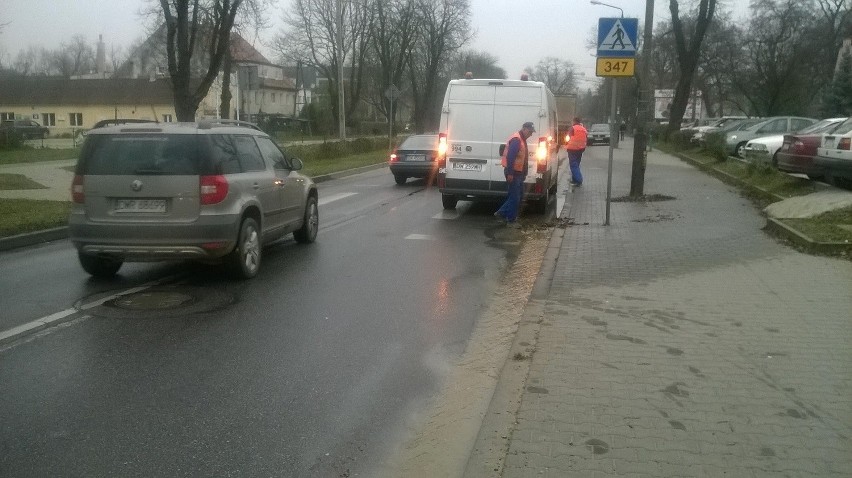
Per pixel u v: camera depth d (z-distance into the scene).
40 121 75.75
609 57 12.61
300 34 65.25
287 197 10.57
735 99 72.62
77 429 4.74
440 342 6.62
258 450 4.48
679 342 6.21
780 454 4.20
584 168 28.52
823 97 51.09
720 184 20.27
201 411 5.04
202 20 29.84
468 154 14.88
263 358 6.13
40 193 16.73
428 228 13.41
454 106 14.92
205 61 48.28
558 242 11.24
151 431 4.72
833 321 6.80
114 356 6.15
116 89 75.44
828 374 5.45
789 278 8.48
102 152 8.51
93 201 8.46
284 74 104.38
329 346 6.47
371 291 8.50
